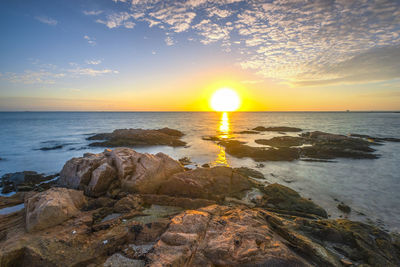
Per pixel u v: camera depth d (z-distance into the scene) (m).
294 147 31.94
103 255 7.15
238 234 7.78
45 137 44.56
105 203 11.49
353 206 13.08
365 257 7.57
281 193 13.70
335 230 8.81
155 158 15.55
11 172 21.14
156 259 6.52
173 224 8.38
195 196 13.22
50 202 9.12
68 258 6.84
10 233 8.02
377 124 79.25
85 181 13.56
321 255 7.30
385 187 16.39
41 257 6.78
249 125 82.19
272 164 23.83
